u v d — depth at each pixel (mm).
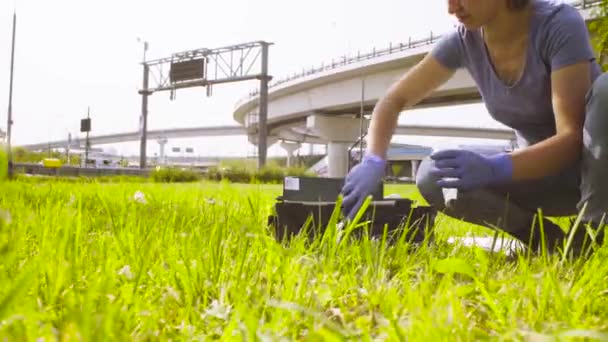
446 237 2926
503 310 1196
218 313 1149
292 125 74625
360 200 2480
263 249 1878
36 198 4324
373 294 1329
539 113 2652
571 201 2738
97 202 3963
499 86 2680
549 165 2295
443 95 44125
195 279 1419
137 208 3467
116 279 1448
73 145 136875
